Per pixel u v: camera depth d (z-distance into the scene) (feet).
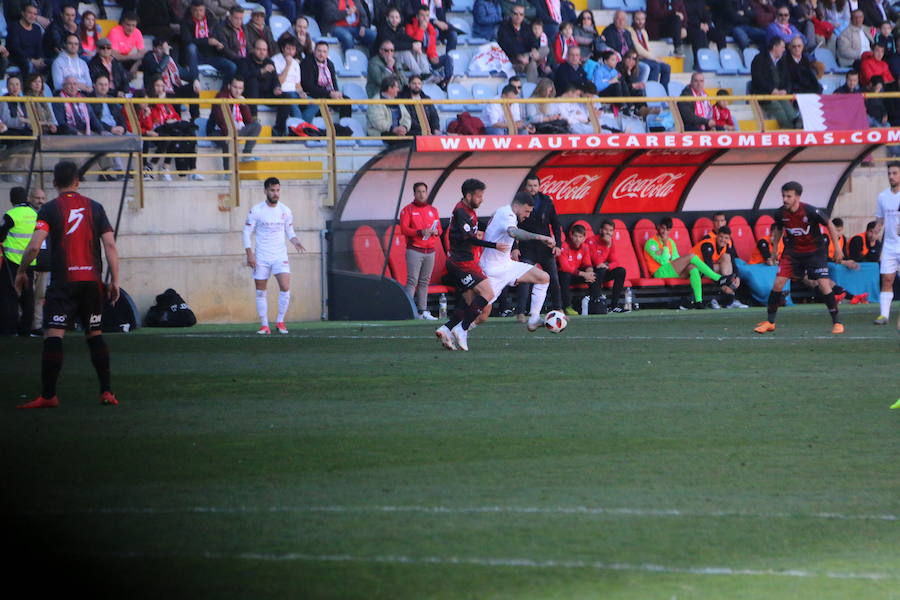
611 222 252.21
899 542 67.56
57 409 114.32
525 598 56.75
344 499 76.59
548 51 299.38
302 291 241.14
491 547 65.51
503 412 111.65
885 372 139.44
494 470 85.81
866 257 272.72
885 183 287.69
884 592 58.44
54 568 60.95
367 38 292.40
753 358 154.40
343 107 263.49
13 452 92.17
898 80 313.94
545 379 134.62
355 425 104.58
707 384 130.00
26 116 223.10
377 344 177.37
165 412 112.16
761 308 259.39
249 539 66.85
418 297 239.09
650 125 274.36
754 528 70.13
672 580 59.93
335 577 59.72
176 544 65.72
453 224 167.12
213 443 96.07
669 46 322.55
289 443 96.07
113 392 126.21
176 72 252.42
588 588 58.39
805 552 65.51
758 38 328.29
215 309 234.79
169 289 226.17
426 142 233.76
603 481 82.17
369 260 238.89
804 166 276.21
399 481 82.02
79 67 241.76
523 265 178.29
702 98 262.88
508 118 249.34
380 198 239.71
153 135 235.20
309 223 240.94
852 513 73.82
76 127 225.76
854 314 233.55
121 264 227.61
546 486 80.64
